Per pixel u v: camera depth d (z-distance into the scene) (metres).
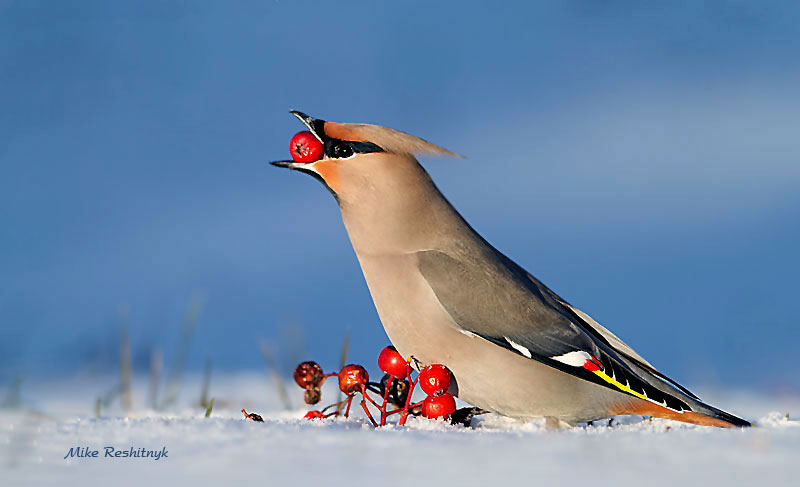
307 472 5.15
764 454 5.81
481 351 8.61
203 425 6.68
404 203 8.88
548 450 5.91
